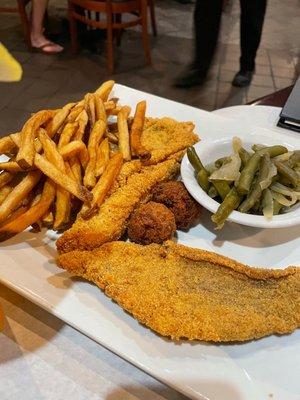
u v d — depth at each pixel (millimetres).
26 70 813
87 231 234
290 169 261
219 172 259
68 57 866
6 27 971
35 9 842
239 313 194
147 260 221
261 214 260
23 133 255
